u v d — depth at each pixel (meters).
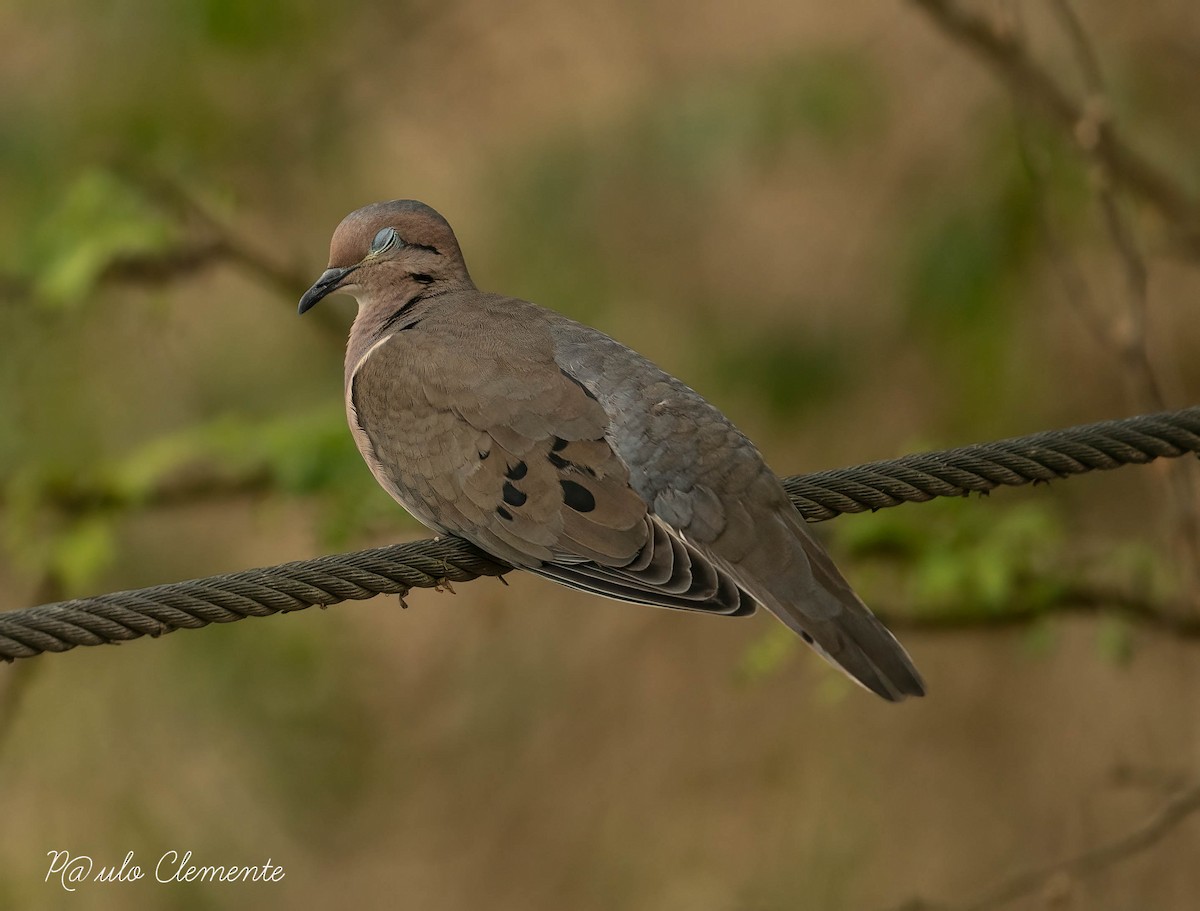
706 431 8.06
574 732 17.16
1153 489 15.05
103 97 15.56
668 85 16.34
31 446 15.41
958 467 8.16
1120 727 15.89
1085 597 12.83
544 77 17.17
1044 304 15.52
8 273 14.15
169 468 13.75
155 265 13.95
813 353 16.16
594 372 8.41
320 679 16.69
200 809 16.55
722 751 16.95
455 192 17.03
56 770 16.31
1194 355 15.89
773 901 16.11
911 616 13.02
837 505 8.20
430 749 17.23
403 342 8.92
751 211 16.78
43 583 13.94
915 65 16.03
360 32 16.80
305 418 13.34
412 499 8.58
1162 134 15.26
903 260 15.48
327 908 16.69
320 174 16.50
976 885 15.74
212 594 7.34
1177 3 15.49
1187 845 15.06
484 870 16.89
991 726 16.42
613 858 16.69
